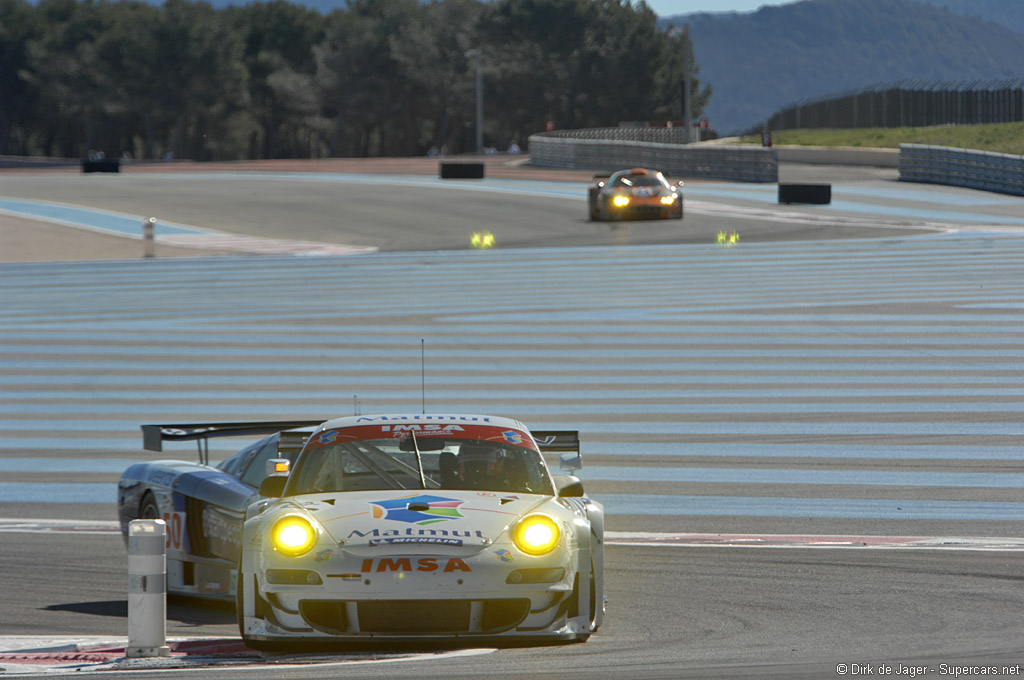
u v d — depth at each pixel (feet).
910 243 409.49
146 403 207.10
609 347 247.29
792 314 280.92
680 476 150.41
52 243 478.18
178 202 634.84
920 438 168.55
